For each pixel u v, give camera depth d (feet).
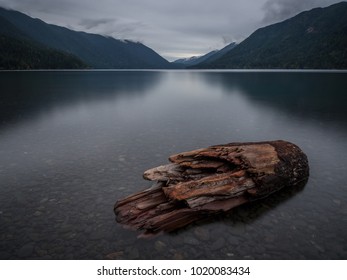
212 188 27.50
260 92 175.83
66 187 33.81
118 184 34.81
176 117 85.97
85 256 21.61
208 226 25.49
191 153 34.55
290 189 32.94
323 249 22.43
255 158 31.68
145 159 44.42
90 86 229.25
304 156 36.52
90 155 46.44
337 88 196.34
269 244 23.06
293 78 353.31
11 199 30.60
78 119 82.07
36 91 174.19
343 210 28.37
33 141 55.57
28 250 22.15
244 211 27.99
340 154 46.83
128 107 109.50
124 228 24.94
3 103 116.06
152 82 311.27
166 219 24.95
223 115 89.81
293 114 90.89
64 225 25.59
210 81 331.77
